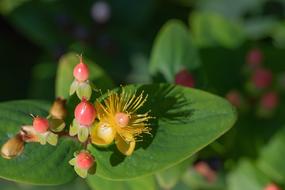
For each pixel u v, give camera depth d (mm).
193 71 435
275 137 488
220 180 488
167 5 643
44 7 593
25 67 634
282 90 503
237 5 629
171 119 366
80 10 606
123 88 369
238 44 502
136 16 612
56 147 367
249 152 488
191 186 489
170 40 439
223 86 491
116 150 362
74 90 359
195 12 636
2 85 619
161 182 409
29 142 365
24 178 360
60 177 365
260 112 485
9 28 647
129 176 357
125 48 594
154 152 360
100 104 357
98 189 390
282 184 490
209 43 502
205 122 364
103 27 599
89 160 348
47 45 585
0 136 375
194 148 359
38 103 385
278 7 627
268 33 617
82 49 572
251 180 488
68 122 370
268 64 521
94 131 355
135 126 356
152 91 373
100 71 417
